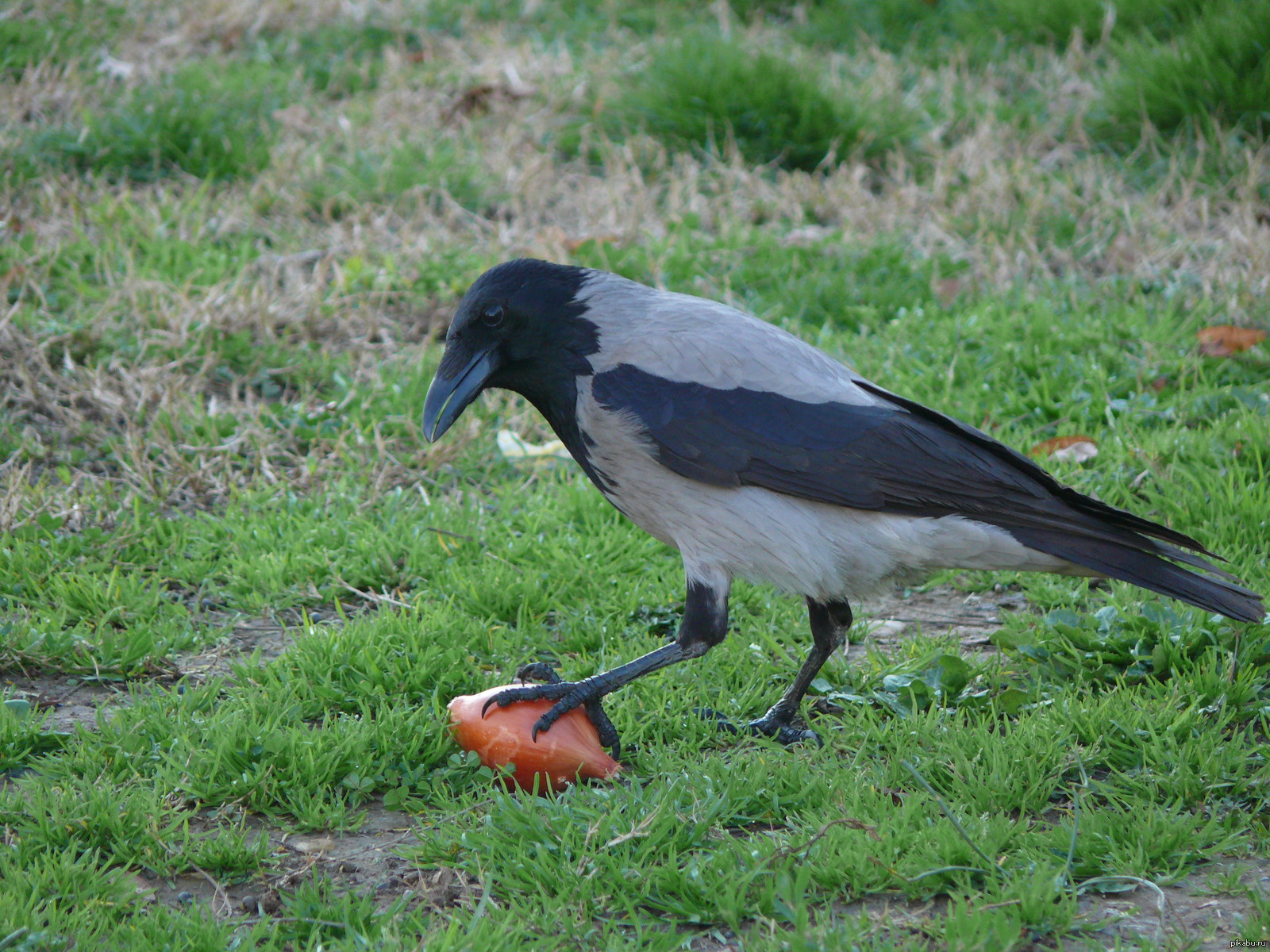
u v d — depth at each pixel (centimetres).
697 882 560
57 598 850
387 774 662
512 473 1079
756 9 2186
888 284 1347
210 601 886
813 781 639
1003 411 1111
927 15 2116
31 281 1278
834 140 1673
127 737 673
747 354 704
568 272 740
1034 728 684
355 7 2161
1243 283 1294
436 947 515
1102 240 1443
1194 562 672
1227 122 1653
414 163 1638
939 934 529
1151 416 1087
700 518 702
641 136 1697
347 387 1174
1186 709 711
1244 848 588
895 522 683
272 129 1731
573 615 855
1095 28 1931
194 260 1362
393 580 910
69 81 1770
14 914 532
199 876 585
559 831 599
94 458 1065
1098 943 521
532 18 2181
